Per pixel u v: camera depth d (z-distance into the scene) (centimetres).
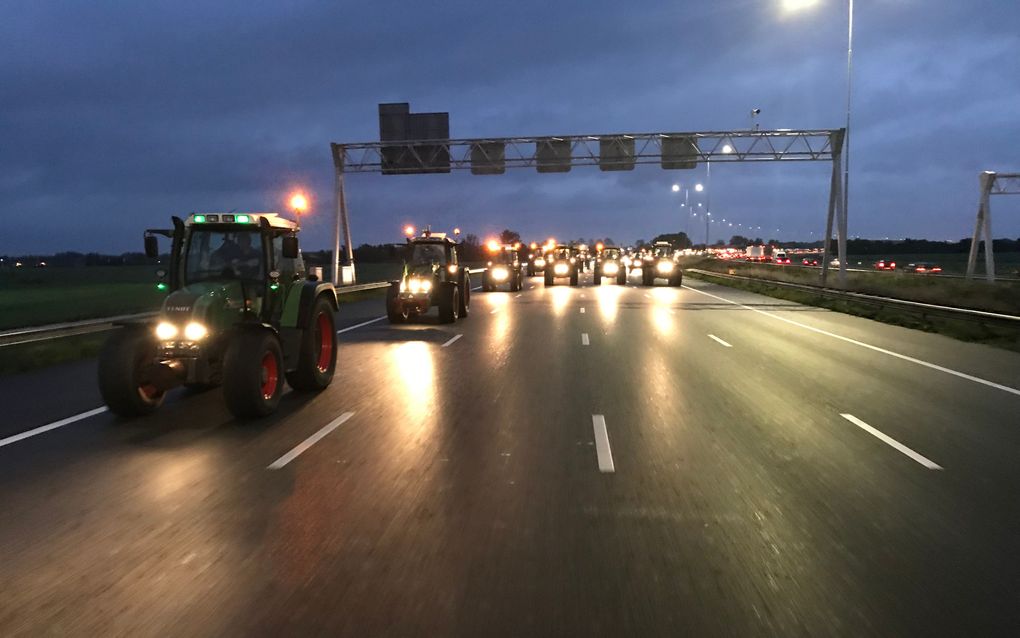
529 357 1538
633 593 452
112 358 938
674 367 1401
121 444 829
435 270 2261
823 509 608
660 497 638
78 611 431
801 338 1897
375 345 1748
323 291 1174
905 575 479
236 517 588
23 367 1435
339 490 656
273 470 721
